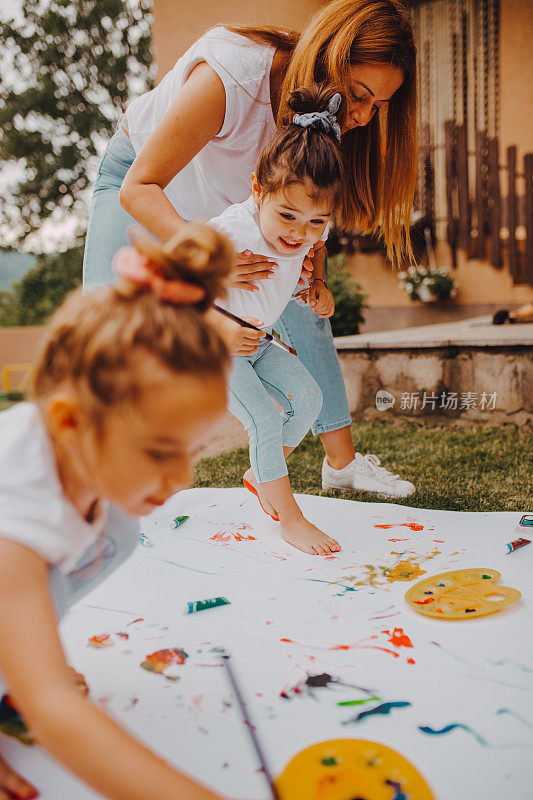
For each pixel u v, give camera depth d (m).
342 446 2.33
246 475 2.09
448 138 5.38
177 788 0.72
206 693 1.12
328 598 1.46
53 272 11.96
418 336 4.04
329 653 1.23
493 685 1.12
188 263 0.81
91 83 11.33
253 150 1.79
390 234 2.10
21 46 11.16
